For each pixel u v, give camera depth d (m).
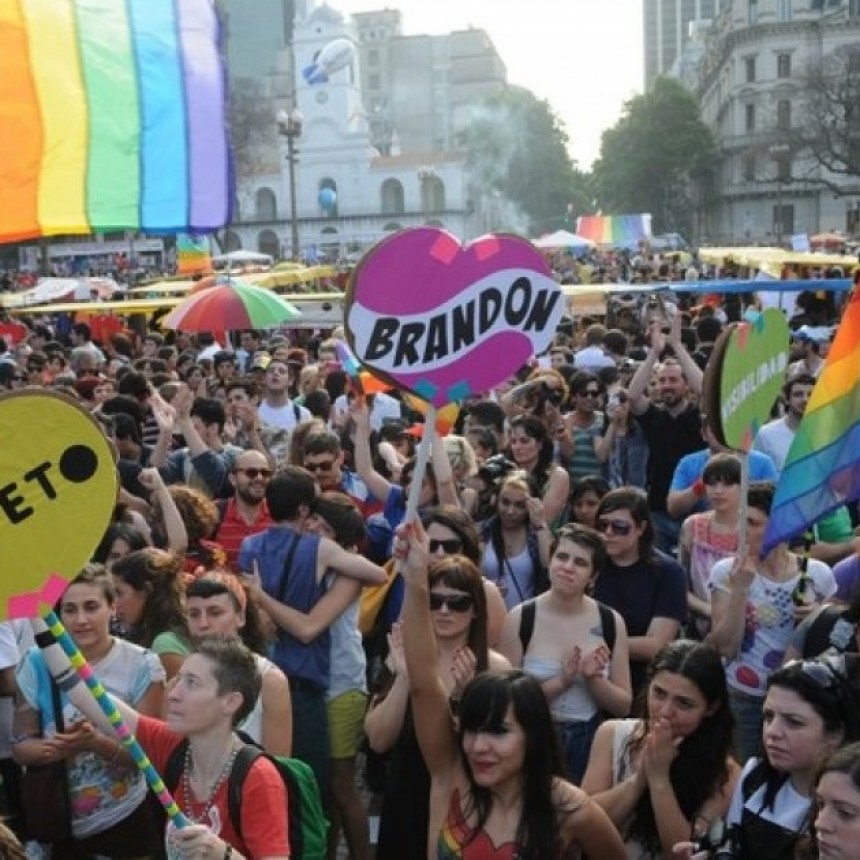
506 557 5.79
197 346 18.19
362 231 93.81
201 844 2.90
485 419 8.17
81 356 12.89
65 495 2.83
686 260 33.41
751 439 4.51
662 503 7.69
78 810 3.90
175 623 4.45
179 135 3.29
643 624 5.02
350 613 4.97
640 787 3.54
